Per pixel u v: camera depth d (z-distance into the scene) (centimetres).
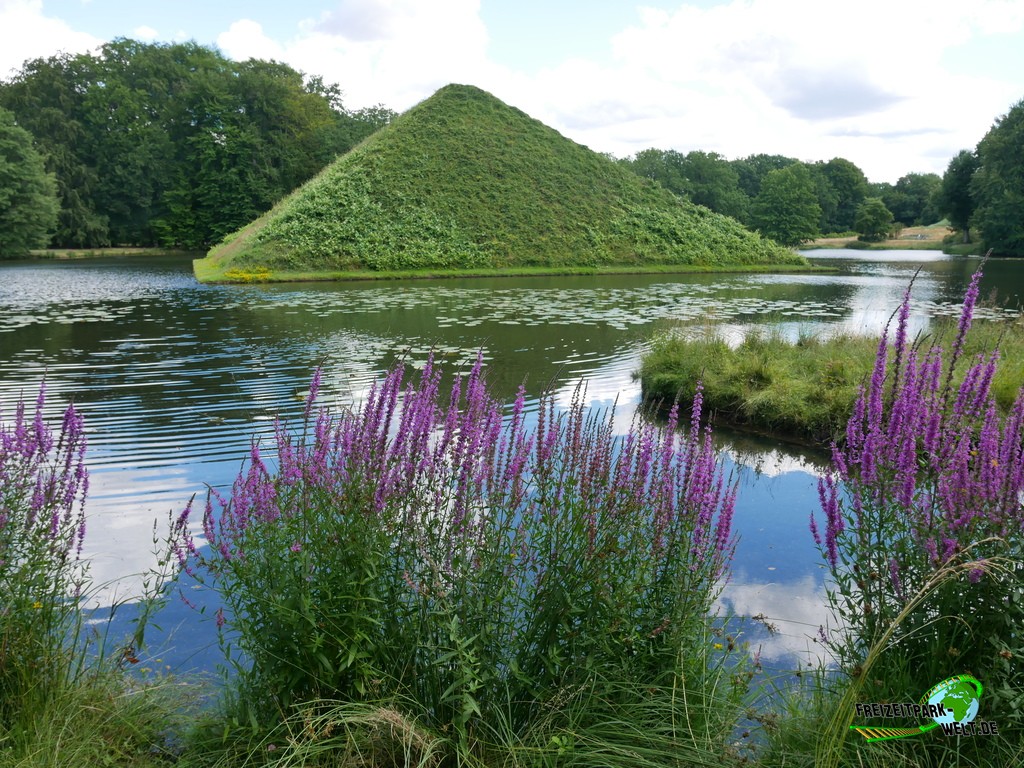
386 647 334
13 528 366
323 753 311
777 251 4791
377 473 351
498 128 4994
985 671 314
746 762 307
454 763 312
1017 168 6075
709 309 2406
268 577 338
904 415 364
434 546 345
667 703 331
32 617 351
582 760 305
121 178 6569
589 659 324
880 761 302
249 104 6712
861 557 357
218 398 1153
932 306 2464
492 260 3944
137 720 341
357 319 2131
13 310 2334
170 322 2055
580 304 2553
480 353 371
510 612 347
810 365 1208
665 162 11381
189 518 668
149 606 400
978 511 331
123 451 880
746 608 520
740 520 707
